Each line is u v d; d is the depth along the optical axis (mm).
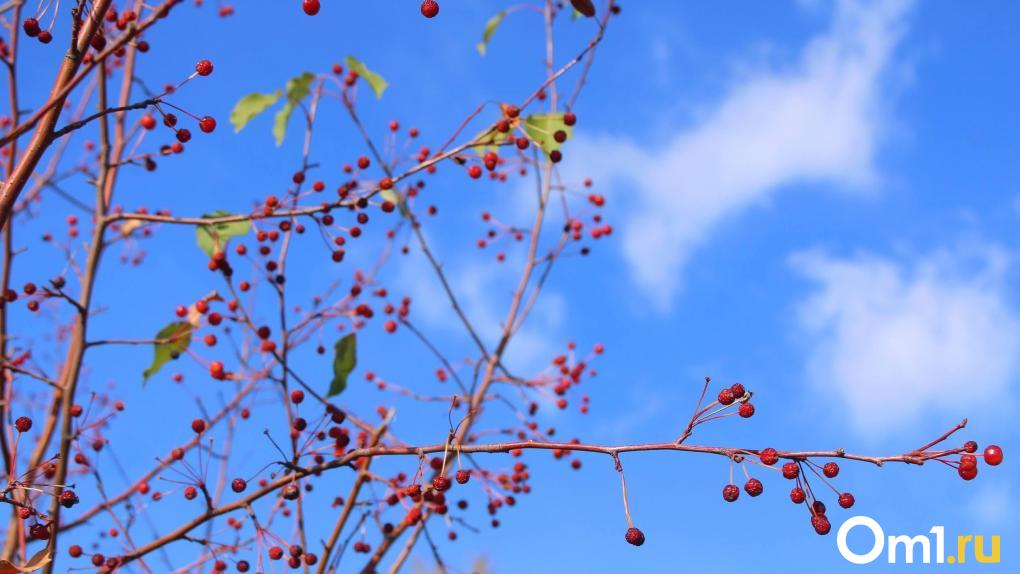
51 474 5152
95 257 5840
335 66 6438
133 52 6734
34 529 3662
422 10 3941
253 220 5281
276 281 5301
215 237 5348
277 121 6168
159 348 5531
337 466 4281
